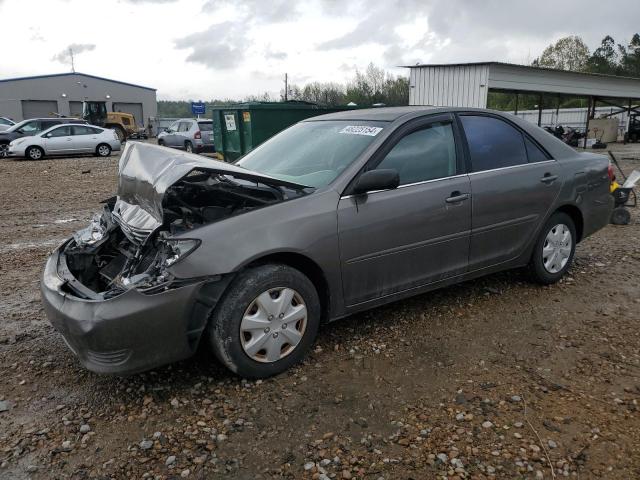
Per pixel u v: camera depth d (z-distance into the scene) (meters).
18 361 3.62
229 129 13.65
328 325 4.07
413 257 3.80
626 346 3.68
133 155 3.69
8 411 3.03
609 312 4.26
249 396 3.13
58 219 8.54
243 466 2.55
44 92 53.06
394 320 4.14
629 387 3.16
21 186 12.69
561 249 4.82
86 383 3.32
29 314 4.42
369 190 3.45
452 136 4.09
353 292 3.58
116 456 2.63
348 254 3.47
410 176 3.80
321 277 3.44
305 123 4.69
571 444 2.67
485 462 2.55
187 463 2.58
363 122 4.09
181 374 3.39
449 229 3.93
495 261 4.34
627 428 2.78
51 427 2.88
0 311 4.49
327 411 2.98
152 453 2.65
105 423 2.91
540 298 4.55
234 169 3.23
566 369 3.39
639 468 2.49
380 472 2.49
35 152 20.92
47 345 3.85
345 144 3.88
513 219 4.34
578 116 39.66
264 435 2.78
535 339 3.81
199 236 3.01
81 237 3.95
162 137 23.52
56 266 3.49
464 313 4.26
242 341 3.14
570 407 2.98
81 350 2.93
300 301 3.34
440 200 3.85
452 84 19.98
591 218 4.99
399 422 2.87
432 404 3.03
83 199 10.62
